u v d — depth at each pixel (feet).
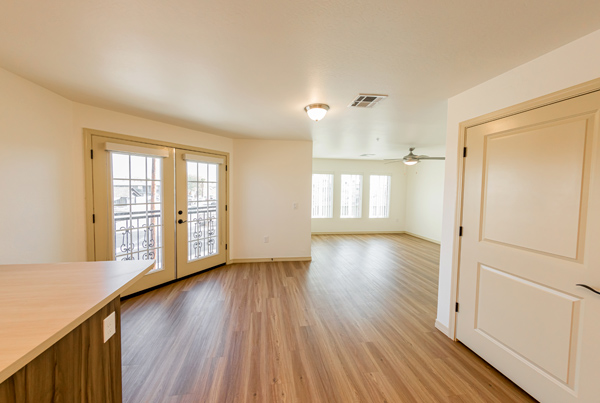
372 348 6.91
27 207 6.50
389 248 19.47
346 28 4.28
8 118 5.96
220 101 8.09
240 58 5.36
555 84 4.81
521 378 5.43
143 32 4.45
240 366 6.14
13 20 4.08
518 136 5.48
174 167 11.57
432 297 10.38
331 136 13.67
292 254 15.69
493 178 6.08
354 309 9.24
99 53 5.18
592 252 4.28
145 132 10.30
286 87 6.89
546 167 4.95
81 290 3.52
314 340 7.25
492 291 6.11
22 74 6.15
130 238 10.06
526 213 5.32
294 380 5.69
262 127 11.71
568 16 3.86
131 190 10.07
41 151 6.95
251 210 15.11
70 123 8.12
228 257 14.85
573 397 4.53
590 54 4.30
